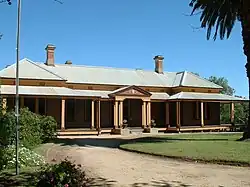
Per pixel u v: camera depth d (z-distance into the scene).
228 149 16.03
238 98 41.16
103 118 37.47
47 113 34.16
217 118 42.50
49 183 7.43
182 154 14.95
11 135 13.66
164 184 9.27
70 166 8.06
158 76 44.34
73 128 34.97
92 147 20.25
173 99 38.00
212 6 23.38
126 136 30.97
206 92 42.25
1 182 8.87
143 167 12.41
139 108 39.41
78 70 39.50
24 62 35.50
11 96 29.94
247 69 20.98
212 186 9.00
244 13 17.89
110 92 37.78
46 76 34.31
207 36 24.77
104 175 10.68
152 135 31.44
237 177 10.27
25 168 10.95
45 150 17.11
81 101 36.28
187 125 40.31
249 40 20.62
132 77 41.88
